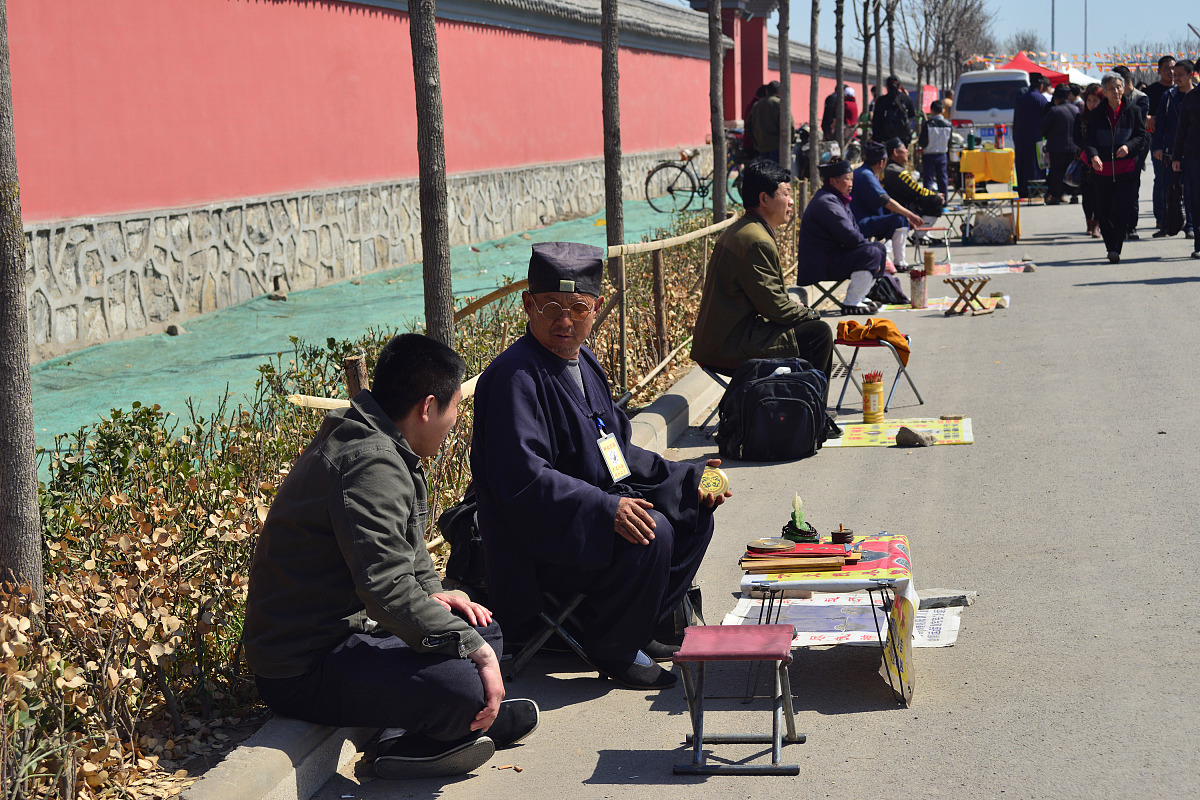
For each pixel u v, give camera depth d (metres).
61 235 8.81
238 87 11.02
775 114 20.06
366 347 6.87
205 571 3.95
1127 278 12.20
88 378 8.31
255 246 11.16
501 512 4.16
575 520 4.03
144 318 9.69
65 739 3.18
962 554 5.14
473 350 6.85
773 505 6.08
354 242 12.81
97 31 9.31
